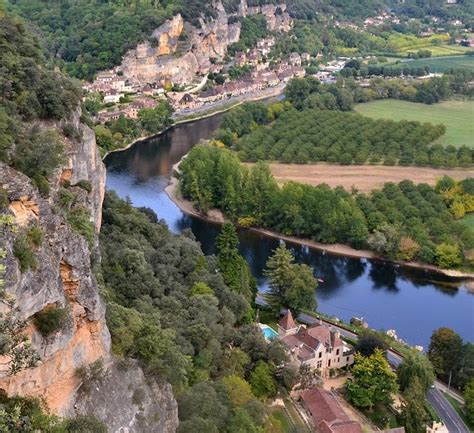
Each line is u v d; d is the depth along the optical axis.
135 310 93.19
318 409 108.69
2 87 94.00
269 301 145.88
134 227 138.12
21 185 59.84
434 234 190.12
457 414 116.31
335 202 196.75
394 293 168.38
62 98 103.06
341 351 125.75
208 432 82.44
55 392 61.53
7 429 46.88
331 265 185.00
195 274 130.12
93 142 113.56
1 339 49.12
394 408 115.69
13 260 52.50
